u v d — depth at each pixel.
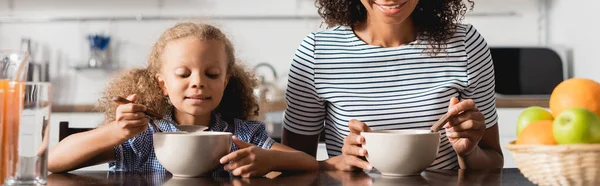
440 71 1.30
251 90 1.40
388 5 1.10
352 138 1.06
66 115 2.93
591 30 2.89
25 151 0.79
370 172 1.06
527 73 3.13
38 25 3.50
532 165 0.73
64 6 3.50
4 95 0.77
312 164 1.09
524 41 3.48
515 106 2.85
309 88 1.33
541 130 0.76
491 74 1.34
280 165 1.01
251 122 1.29
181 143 0.93
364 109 1.29
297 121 1.36
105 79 3.49
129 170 1.19
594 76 2.85
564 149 0.69
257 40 3.53
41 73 3.47
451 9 1.30
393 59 1.30
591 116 0.71
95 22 3.51
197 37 1.16
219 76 1.17
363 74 1.30
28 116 0.79
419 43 1.30
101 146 1.03
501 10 3.49
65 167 1.06
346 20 1.35
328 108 1.35
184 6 3.52
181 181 0.90
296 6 3.53
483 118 1.08
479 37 1.33
